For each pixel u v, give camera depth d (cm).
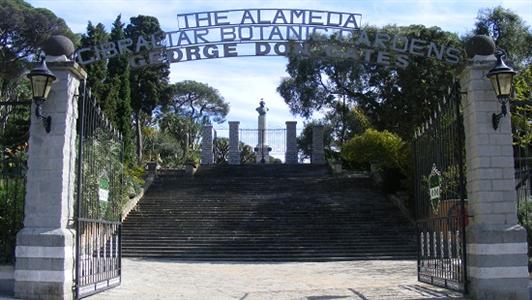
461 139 1184
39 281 1080
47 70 1088
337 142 5400
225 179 3412
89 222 1195
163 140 5666
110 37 3334
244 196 3045
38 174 1116
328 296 1225
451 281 1216
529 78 1891
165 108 5538
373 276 1648
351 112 4325
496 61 1123
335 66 3925
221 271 1828
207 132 4706
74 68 1145
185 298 1216
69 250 1104
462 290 1145
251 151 5603
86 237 1199
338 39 1337
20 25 3897
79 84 1194
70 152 1151
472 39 1176
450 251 1239
